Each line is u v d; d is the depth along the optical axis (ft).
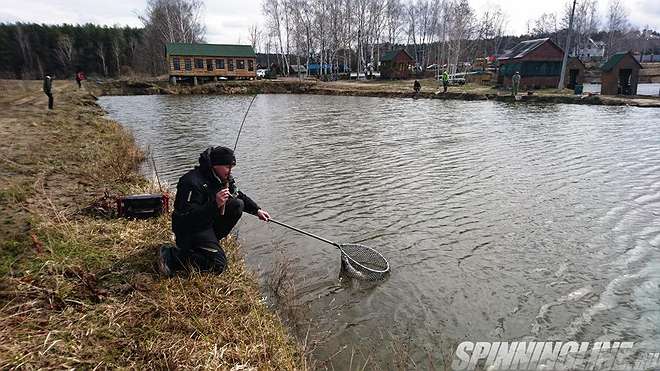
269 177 37.11
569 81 143.43
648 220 26.25
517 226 25.61
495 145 51.03
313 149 49.62
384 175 37.50
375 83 179.42
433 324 16.30
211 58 181.57
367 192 32.50
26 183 25.76
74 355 11.19
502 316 16.83
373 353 14.66
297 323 16.08
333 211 28.40
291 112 92.38
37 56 263.08
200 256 16.15
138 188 27.17
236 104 115.24
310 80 198.08
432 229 25.26
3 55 262.06
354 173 38.29
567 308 17.33
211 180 16.29
